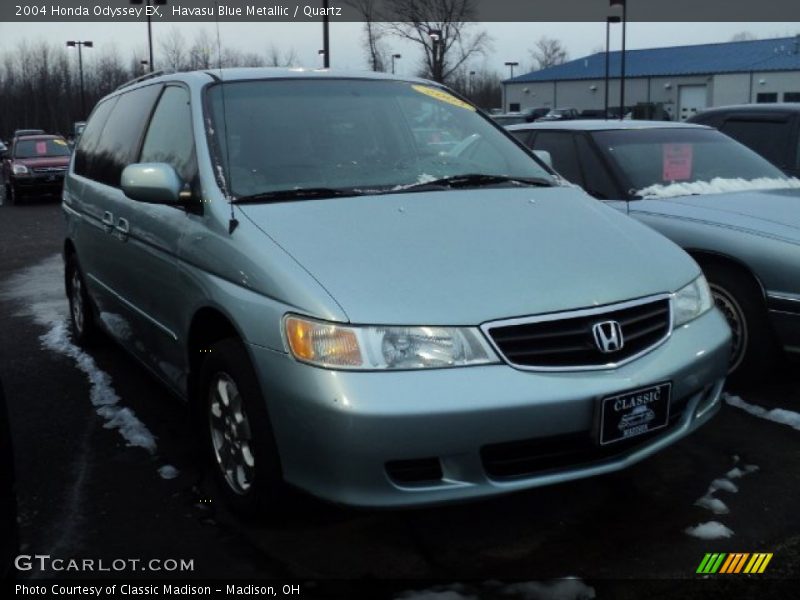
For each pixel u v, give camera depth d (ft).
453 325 9.42
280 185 12.10
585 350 9.86
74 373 17.67
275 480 10.12
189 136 12.91
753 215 15.67
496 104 230.89
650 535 10.68
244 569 10.03
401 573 9.91
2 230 46.75
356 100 14.10
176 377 13.00
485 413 9.17
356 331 9.27
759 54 179.73
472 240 10.87
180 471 12.69
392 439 9.04
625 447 10.17
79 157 19.36
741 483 12.06
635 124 19.71
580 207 12.69
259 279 10.16
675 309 10.85
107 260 15.93
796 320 14.47
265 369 9.82
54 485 12.26
